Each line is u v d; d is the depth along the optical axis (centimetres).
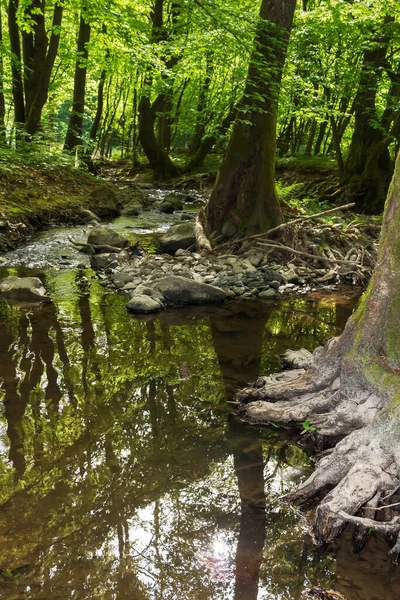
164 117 2738
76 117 1952
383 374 381
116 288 816
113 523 304
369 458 333
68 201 1391
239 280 852
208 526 308
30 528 298
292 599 258
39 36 1678
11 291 747
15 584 259
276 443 402
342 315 722
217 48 1047
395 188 399
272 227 987
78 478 345
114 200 1559
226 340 610
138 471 356
